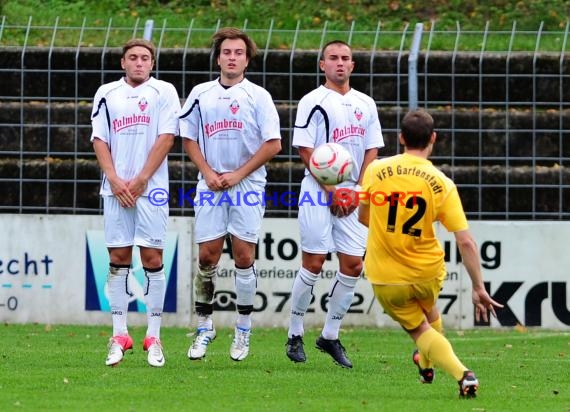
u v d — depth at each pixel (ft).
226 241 131.85
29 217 132.87
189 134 93.97
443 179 73.87
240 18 191.42
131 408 69.05
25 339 116.06
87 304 132.67
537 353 109.70
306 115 95.09
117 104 91.30
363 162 96.37
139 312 131.34
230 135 92.99
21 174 140.67
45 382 81.00
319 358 102.06
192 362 96.17
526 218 147.02
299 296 94.89
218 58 94.07
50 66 146.92
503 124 152.15
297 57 157.89
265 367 93.35
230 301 131.95
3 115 153.17
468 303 131.34
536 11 189.06
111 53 157.58
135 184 90.33
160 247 92.17
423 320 76.13
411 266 73.97
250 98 92.89
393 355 105.70
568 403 74.08
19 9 187.42
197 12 194.18
